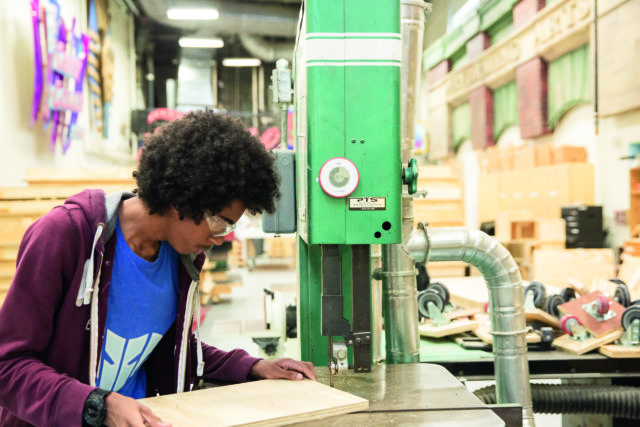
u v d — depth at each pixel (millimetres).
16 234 3592
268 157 1044
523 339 1482
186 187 949
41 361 993
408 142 1494
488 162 8508
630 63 5305
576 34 6371
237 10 9836
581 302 2162
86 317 1044
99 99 7676
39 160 5395
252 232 4543
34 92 4754
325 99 1035
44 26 4828
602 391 1935
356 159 1043
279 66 1771
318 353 1487
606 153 6137
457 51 10258
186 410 1026
